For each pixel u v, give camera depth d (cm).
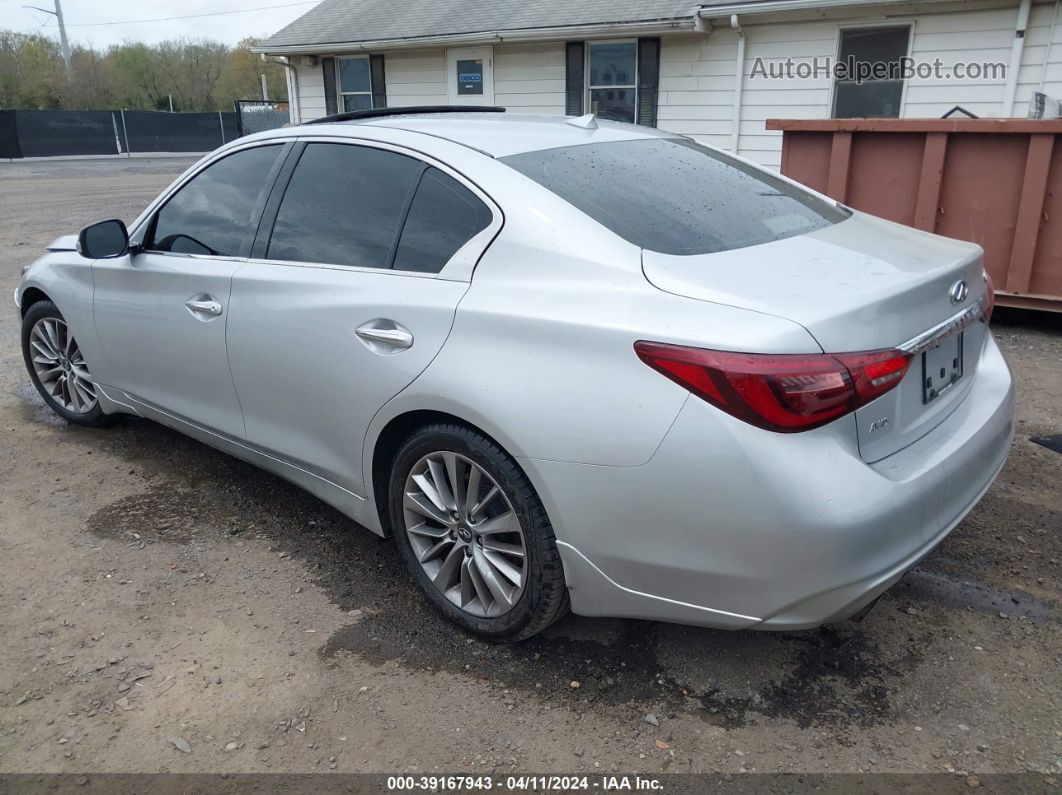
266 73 6066
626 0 1213
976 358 284
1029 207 591
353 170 307
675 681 259
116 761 230
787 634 280
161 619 293
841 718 242
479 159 277
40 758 231
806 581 208
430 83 1420
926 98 1011
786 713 245
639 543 226
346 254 299
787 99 1099
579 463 229
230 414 347
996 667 262
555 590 251
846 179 653
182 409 374
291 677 263
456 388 250
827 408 206
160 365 375
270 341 312
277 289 311
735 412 207
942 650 271
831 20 1038
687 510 215
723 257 243
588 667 266
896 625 284
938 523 232
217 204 352
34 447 443
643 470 219
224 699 253
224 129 3747
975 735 235
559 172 276
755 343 206
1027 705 246
